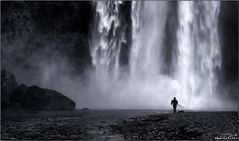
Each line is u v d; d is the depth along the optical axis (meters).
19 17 50.44
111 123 23.44
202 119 23.62
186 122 22.31
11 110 36.72
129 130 20.02
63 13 55.25
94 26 57.97
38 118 27.73
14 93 40.34
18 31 50.78
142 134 18.56
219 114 26.69
